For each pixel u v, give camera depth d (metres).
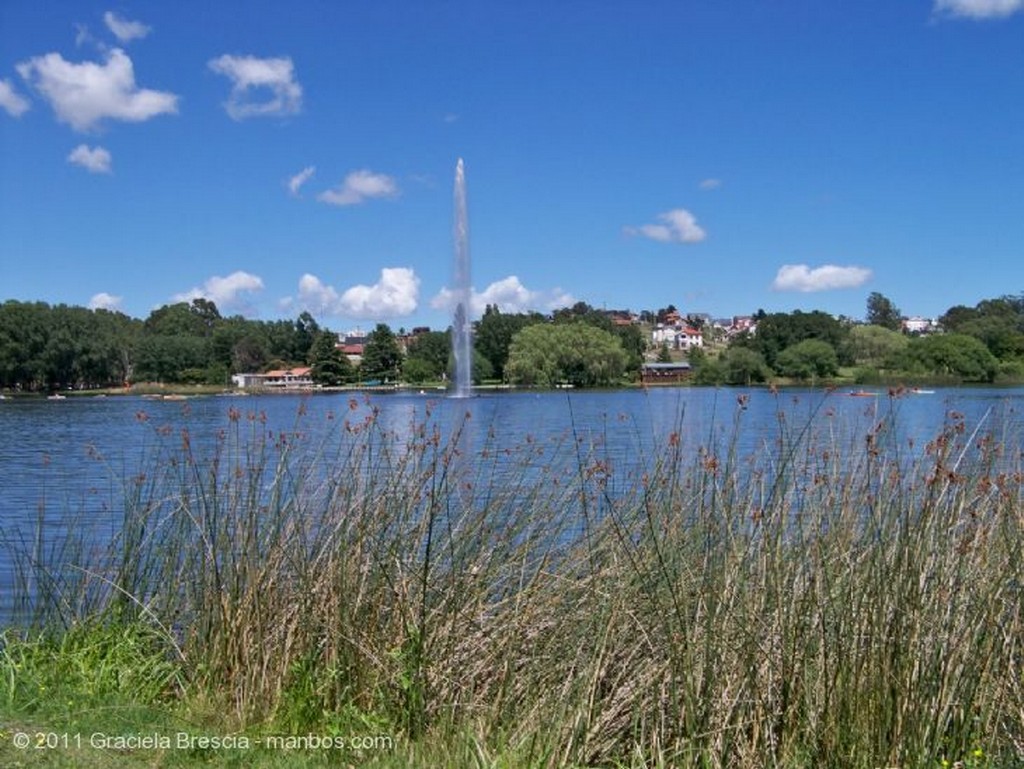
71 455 25.20
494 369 91.31
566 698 6.30
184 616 7.80
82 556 9.83
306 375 114.50
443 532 7.61
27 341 99.44
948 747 5.77
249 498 7.86
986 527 6.67
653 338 110.88
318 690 6.70
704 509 7.09
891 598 5.88
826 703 5.78
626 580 6.80
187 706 6.75
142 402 80.44
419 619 6.95
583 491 7.51
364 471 8.26
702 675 6.12
